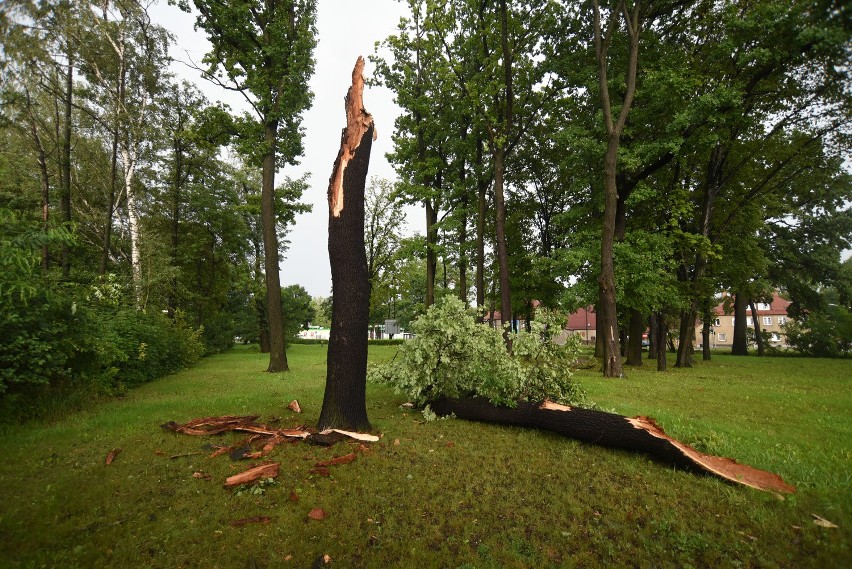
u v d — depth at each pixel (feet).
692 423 21.40
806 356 92.84
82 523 11.07
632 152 45.57
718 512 12.02
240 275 91.86
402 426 20.48
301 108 50.19
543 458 16.06
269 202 49.83
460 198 67.92
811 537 10.48
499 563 9.86
